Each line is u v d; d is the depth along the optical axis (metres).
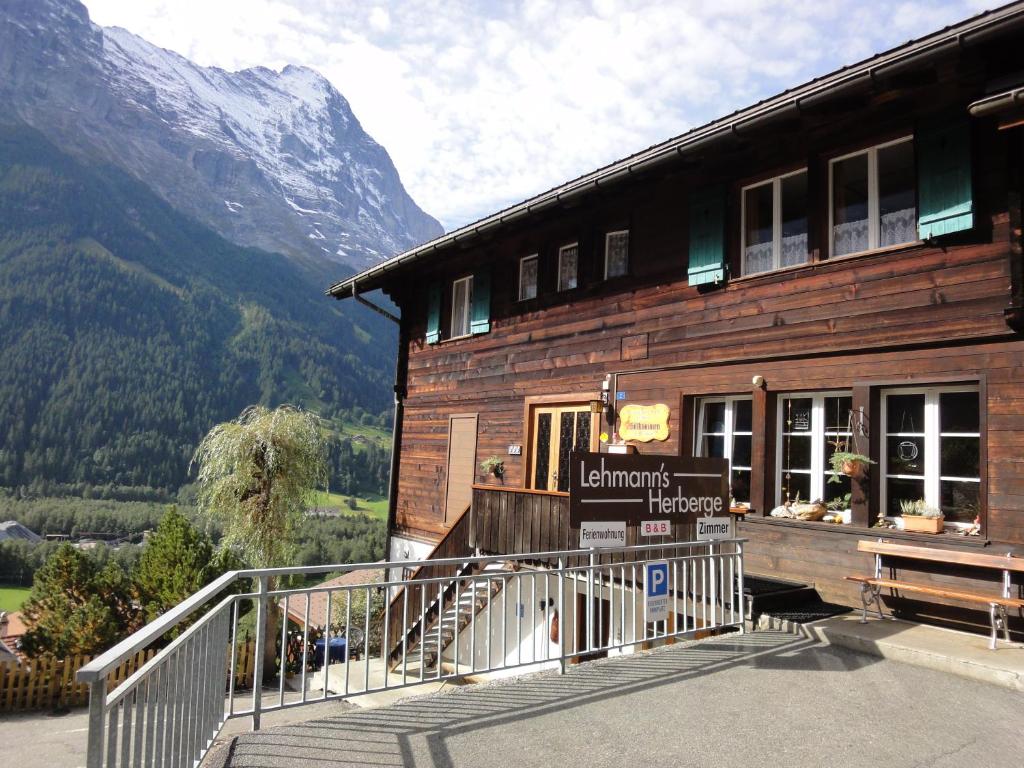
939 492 7.15
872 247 7.82
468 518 10.87
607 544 5.90
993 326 6.72
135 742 2.78
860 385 7.68
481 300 13.77
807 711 4.60
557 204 10.68
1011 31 6.01
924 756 3.94
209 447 17.64
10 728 13.20
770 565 8.22
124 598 18.75
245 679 15.10
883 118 7.70
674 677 5.31
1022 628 6.25
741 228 9.16
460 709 4.60
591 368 11.20
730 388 9.00
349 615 4.52
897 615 7.05
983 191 6.93
